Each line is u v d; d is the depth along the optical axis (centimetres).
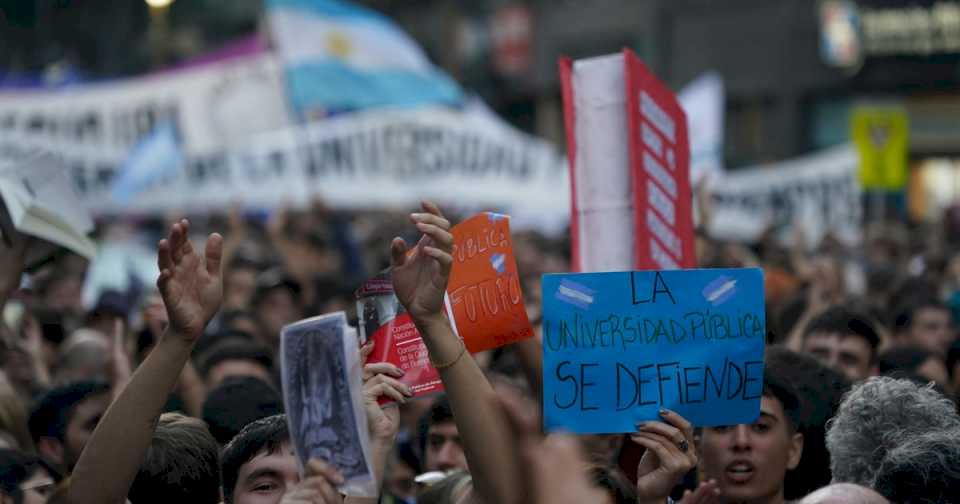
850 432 558
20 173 715
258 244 1962
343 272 1939
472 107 1914
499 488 475
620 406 529
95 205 1786
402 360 546
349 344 442
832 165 2084
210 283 477
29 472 594
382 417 529
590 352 530
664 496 515
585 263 675
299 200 1864
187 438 587
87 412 743
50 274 1351
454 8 5194
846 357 895
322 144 1859
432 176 1898
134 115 1775
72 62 5019
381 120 1873
